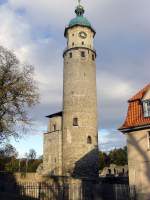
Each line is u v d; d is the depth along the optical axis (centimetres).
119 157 9756
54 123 6281
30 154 9812
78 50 5975
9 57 3272
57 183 4059
